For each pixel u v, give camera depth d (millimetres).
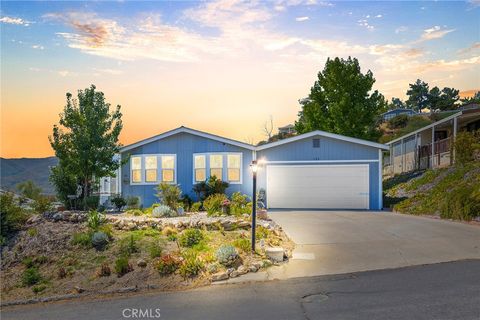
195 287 8312
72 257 10469
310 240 11625
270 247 10250
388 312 6047
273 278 8438
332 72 28969
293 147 20406
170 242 10945
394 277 8000
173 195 15547
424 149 29812
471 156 20453
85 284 9109
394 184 27672
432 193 18625
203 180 20281
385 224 13984
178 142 20625
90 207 16766
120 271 9359
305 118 31562
